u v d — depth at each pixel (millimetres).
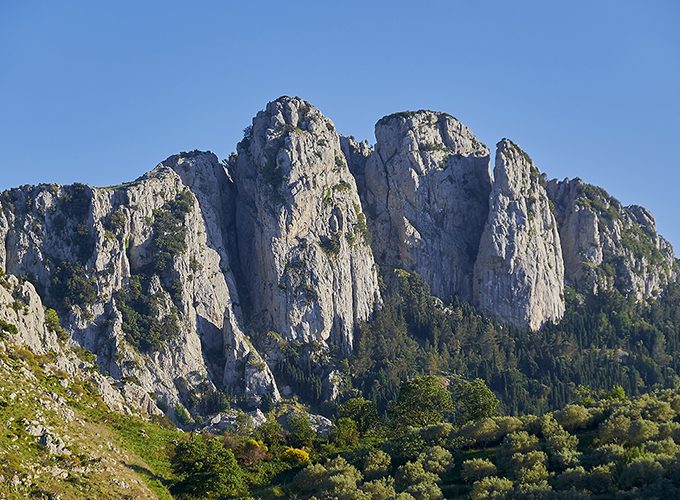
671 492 147375
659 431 178375
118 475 156750
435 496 163625
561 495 152125
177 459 177375
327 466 184250
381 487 167250
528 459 172125
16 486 136125
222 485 173250
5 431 149750
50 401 173125
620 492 150500
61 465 149250
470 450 188750
